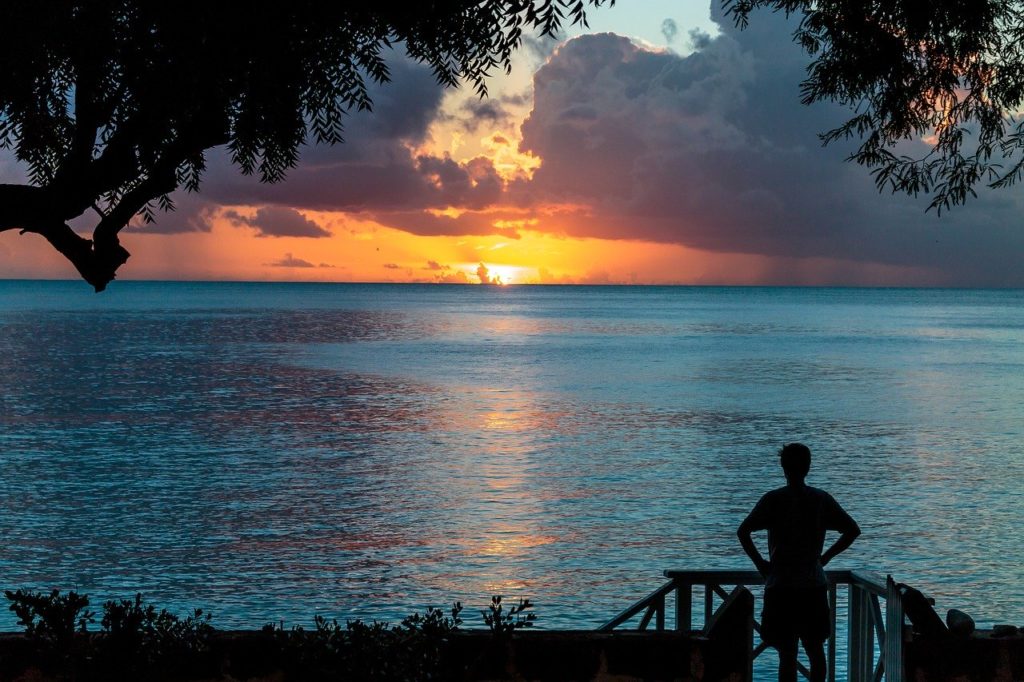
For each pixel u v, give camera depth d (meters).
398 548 22.94
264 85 5.58
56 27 5.18
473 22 5.40
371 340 100.19
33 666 6.21
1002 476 32.66
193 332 109.88
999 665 6.86
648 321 150.00
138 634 6.30
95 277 5.26
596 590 19.66
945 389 59.69
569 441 39.91
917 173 8.00
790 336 114.12
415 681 6.42
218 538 23.83
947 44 7.55
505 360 78.31
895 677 6.98
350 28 5.60
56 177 5.12
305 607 18.52
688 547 23.20
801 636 7.73
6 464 33.81
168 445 38.06
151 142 5.45
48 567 21.16
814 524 7.76
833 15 7.84
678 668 6.68
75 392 54.62
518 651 6.60
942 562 21.67
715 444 39.44
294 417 46.16
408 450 37.50
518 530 24.80
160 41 5.25
